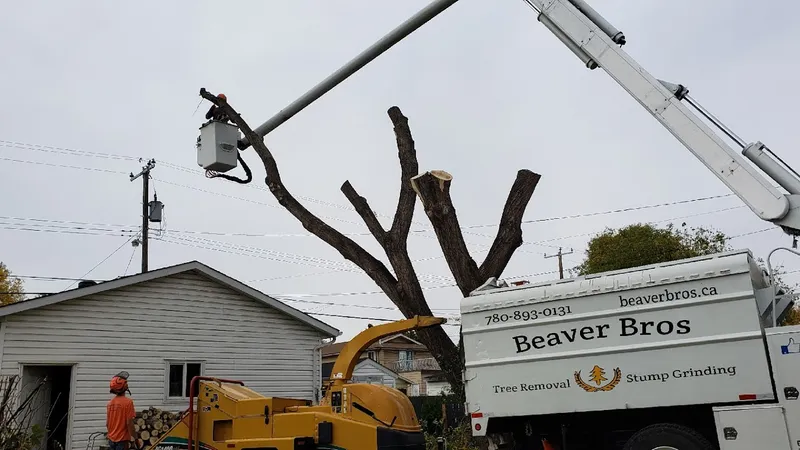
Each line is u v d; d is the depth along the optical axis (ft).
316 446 26.94
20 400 43.47
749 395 21.49
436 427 67.87
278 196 36.32
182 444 30.50
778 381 21.01
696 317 22.70
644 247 94.53
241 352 56.44
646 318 23.45
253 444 28.09
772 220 19.74
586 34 22.97
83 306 47.96
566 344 24.58
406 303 34.76
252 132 29.25
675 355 22.77
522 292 25.66
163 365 51.37
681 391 22.48
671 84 21.81
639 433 23.13
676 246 94.73
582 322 24.44
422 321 28.55
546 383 24.66
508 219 34.83
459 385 33.81
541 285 25.43
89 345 47.62
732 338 22.00
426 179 34.17
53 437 48.03
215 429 30.04
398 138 37.68
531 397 24.82
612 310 24.02
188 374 53.11
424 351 162.81
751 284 22.16
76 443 45.73
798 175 20.03
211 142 27.81
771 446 20.68
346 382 28.86
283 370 59.06
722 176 20.43
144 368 50.21
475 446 37.58
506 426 26.53
